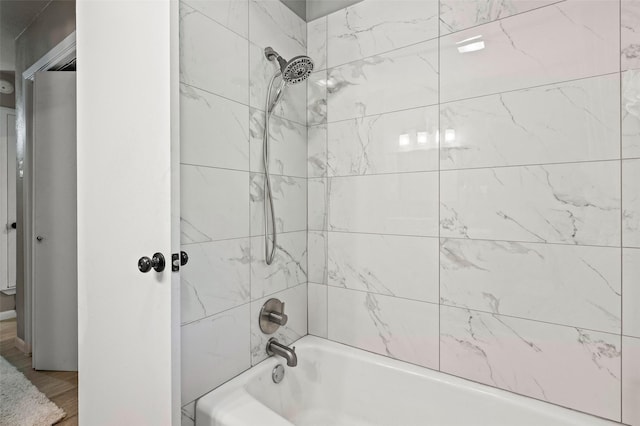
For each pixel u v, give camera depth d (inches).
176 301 36.4
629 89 41.4
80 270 50.0
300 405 62.6
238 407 46.1
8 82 116.6
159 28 37.2
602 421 43.2
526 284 48.1
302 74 53.6
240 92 54.1
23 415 66.9
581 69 44.1
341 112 64.5
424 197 55.9
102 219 46.1
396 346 59.2
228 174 52.0
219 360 50.9
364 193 62.0
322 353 63.9
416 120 56.5
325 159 66.6
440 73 54.2
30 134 92.1
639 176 41.1
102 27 46.2
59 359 84.8
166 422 36.1
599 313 43.6
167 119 36.3
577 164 44.5
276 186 61.5
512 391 49.4
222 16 51.2
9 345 99.7
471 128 51.7
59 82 83.9
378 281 60.9
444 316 54.6
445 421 52.6
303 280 68.4
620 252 42.3
